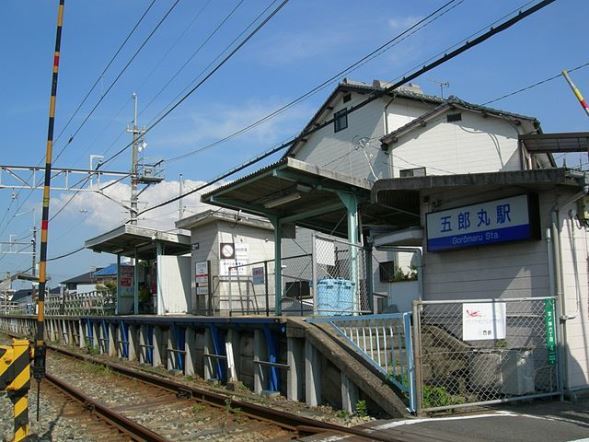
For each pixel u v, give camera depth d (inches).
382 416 339.3
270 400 436.1
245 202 626.5
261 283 709.3
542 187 370.9
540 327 366.0
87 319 1015.0
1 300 2422.5
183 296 907.4
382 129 966.4
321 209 601.3
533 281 374.6
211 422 366.0
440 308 428.8
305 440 283.7
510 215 380.8
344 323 405.4
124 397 491.5
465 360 365.4
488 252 401.7
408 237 448.1
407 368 331.6
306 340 407.5
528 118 839.1
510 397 341.4
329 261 510.0
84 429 369.7
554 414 311.9
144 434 325.7
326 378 398.9
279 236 650.2
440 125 905.5
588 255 380.5
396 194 466.0
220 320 526.9
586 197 375.6
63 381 584.7
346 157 1035.9
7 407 458.6
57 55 333.4
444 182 398.9
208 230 857.5
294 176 519.2
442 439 265.1
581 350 366.9
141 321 740.0
